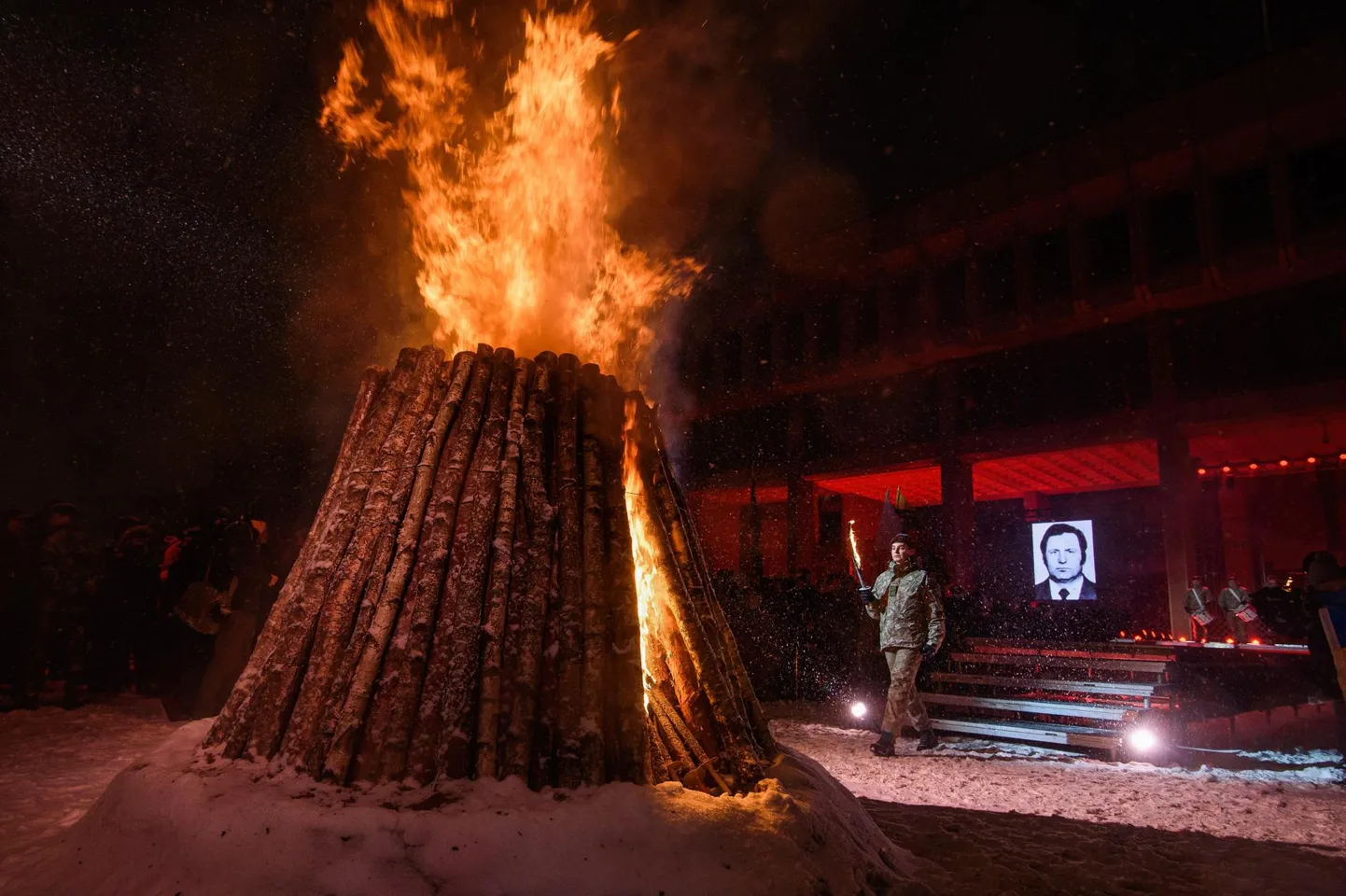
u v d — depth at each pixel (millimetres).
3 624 7371
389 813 2389
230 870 2270
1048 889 3055
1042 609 13008
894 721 6641
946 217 20156
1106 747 6898
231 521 7293
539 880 2266
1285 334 17125
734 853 2479
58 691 8672
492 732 2670
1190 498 17375
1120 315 18469
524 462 3279
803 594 11398
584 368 3674
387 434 3406
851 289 22219
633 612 3027
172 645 6887
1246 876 3334
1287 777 6043
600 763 2686
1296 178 16719
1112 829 4113
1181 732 7109
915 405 21688
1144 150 17484
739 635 11352
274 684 2863
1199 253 16906
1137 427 17938
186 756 3020
